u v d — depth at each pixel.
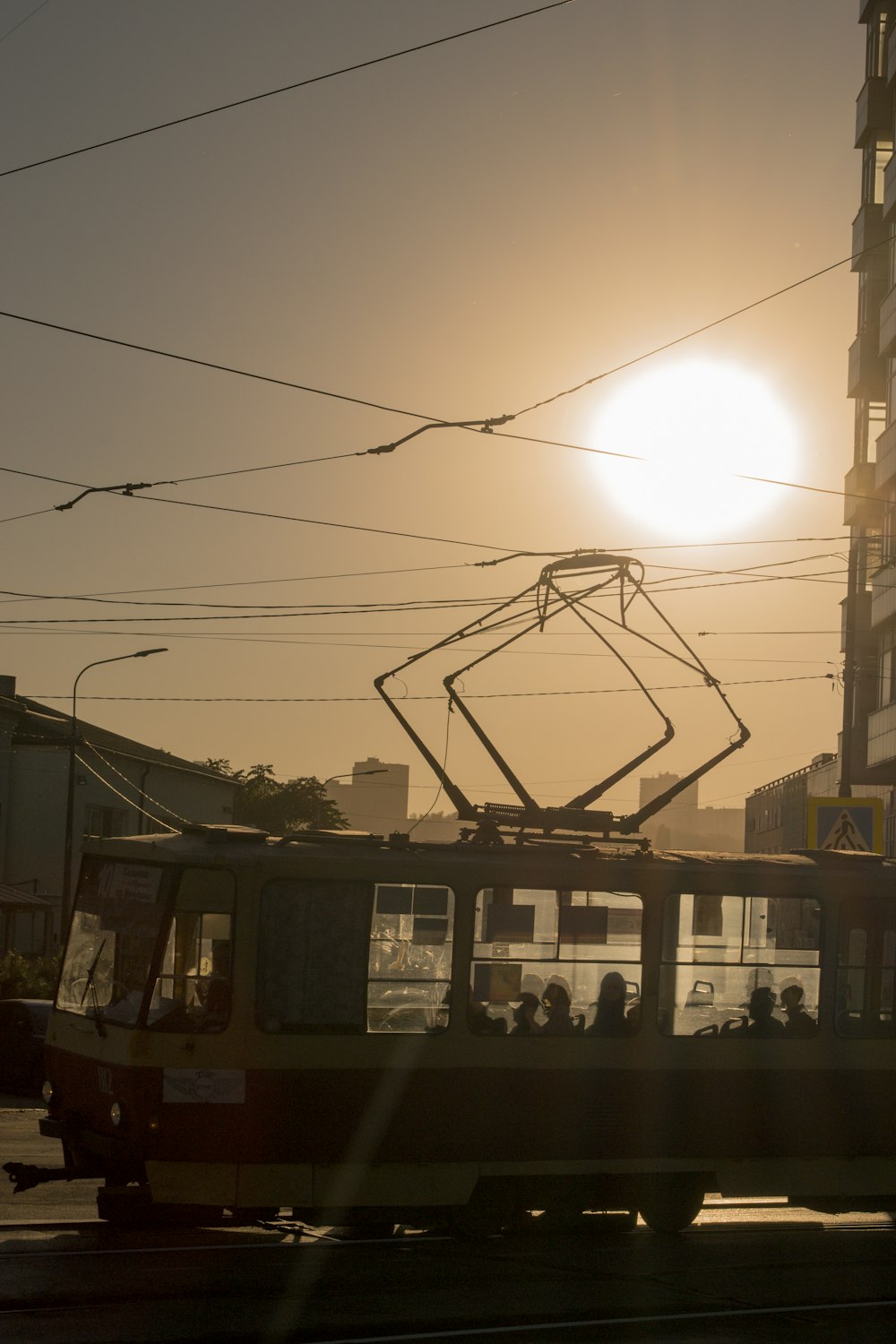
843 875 13.20
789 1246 12.21
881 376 44.91
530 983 12.18
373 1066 11.66
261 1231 12.12
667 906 12.62
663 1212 12.52
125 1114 11.30
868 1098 12.96
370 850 12.17
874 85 44.72
